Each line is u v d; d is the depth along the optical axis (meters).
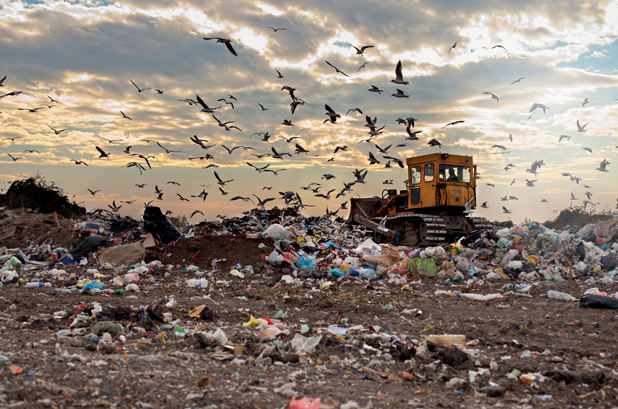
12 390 3.77
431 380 4.99
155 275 12.13
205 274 12.53
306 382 4.68
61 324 6.80
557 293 9.91
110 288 10.34
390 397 4.39
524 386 4.75
